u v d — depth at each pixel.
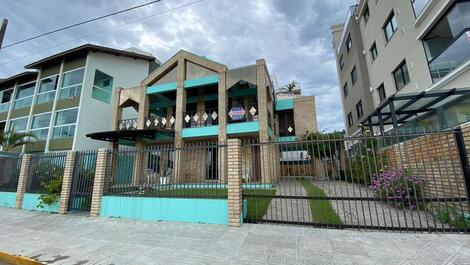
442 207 5.26
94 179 7.46
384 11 13.27
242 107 14.91
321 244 4.25
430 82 9.56
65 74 19.02
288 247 4.18
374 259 3.58
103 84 19.25
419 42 10.11
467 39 7.39
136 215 6.75
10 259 4.28
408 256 3.62
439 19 8.77
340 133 13.26
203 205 6.07
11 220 6.94
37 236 5.38
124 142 15.17
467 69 7.29
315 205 7.32
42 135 18.27
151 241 4.79
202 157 8.29
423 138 6.36
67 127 17.31
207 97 16.62
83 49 18.31
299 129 17.89
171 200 6.44
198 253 4.09
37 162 8.84
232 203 5.65
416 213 5.87
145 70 23.22
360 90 16.89
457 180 4.84
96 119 18.17
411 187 5.76
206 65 14.36
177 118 14.02
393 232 4.70
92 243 4.80
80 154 8.15
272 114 16.38
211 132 13.28
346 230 4.96
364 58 16.61
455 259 3.47
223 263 3.67
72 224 6.35
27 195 8.58
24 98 20.95
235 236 4.85
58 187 8.07
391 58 12.73
